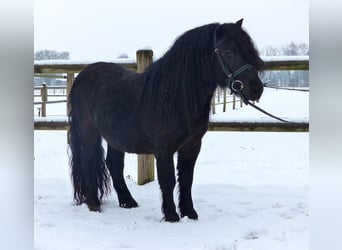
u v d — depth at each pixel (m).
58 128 5.65
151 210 4.30
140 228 3.69
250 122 4.97
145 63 5.11
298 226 3.65
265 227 3.66
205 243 3.27
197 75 3.59
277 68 4.83
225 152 8.30
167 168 3.71
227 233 3.53
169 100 3.63
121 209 4.36
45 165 6.96
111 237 3.45
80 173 4.53
